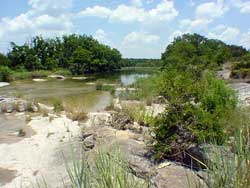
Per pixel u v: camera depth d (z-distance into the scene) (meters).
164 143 5.72
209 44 57.22
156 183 4.39
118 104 15.39
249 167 2.17
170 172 4.85
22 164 7.13
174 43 53.62
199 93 5.81
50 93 24.12
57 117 12.58
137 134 8.10
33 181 6.06
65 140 8.85
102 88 26.59
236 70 27.30
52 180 5.87
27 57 57.81
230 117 4.94
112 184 2.29
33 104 15.85
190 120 5.59
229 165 2.37
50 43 64.12
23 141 9.12
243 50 50.22
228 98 6.12
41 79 43.69
